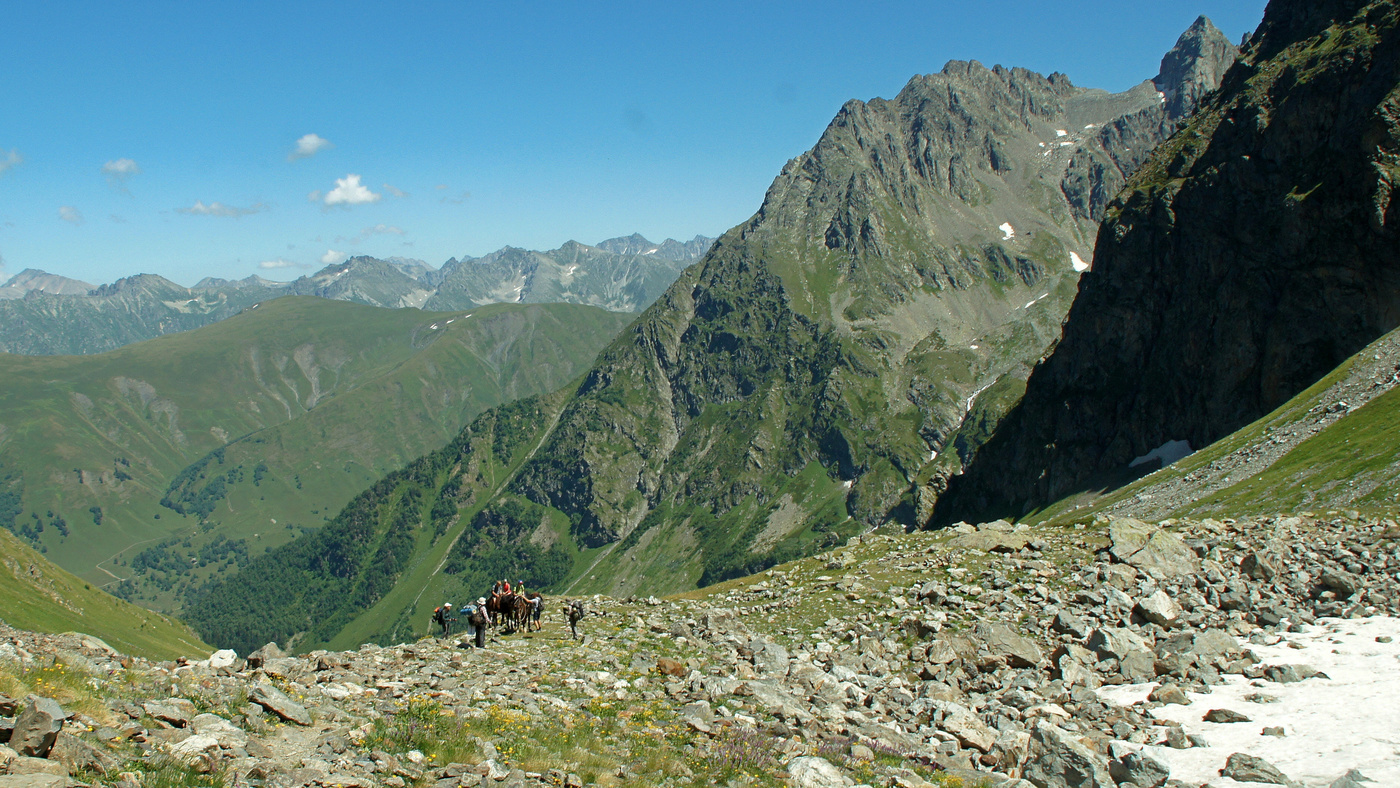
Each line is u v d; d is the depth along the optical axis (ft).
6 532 568.82
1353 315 479.82
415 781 52.29
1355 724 74.33
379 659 100.42
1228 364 555.28
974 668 107.24
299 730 59.77
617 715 79.36
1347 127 492.54
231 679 71.46
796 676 101.04
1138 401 628.69
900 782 65.26
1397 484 213.87
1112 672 102.58
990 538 171.53
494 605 138.51
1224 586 131.44
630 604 166.50
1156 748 75.56
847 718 84.64
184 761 45.78
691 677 96.02
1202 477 353.72
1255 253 551.18
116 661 73.67
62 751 41.29
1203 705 86.28
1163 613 117.80
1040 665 106.73
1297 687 87.25
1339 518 182.39
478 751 59.82
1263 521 178.19
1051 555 156.66
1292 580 133.59
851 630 127.24
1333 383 353.92
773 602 153.38
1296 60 575.79
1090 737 78.48
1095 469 652.07
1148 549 146.20
